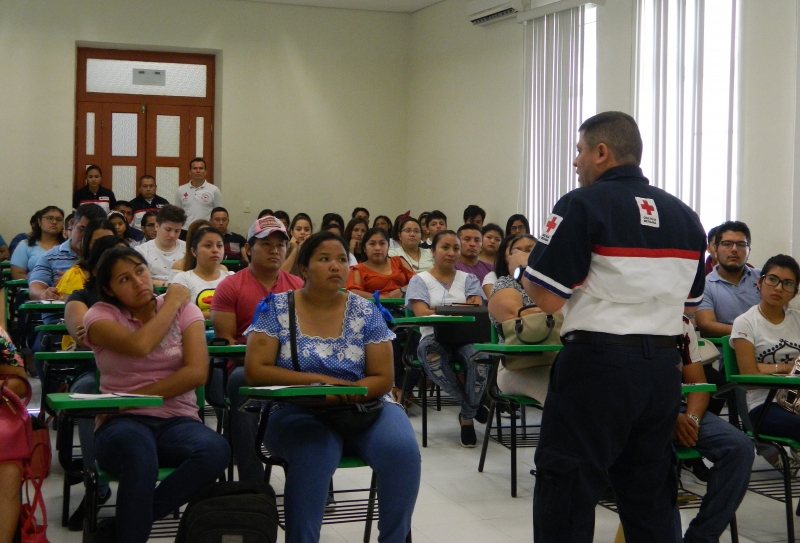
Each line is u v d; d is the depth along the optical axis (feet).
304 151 32.83
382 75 33.63
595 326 7.08
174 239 19.19
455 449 14.21
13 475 7.68
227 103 31.78
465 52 30.19
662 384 7.12
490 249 20.38
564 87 24.82
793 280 11.19
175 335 8.70
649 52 21.65
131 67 31.50
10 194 29.84
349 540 9.70
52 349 12.76
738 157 18.92
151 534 9.34
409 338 14.78
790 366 11.07
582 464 7.06
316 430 7.92
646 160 21.68
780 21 17.93
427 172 32.73
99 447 7.78
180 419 8.32
